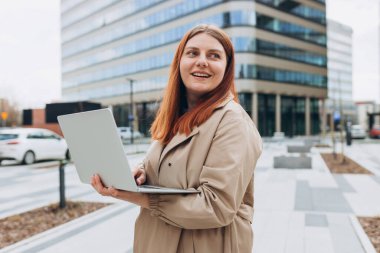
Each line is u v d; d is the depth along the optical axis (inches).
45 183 411.2
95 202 285.4
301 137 1980.8
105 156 51.8
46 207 266.4
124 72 2332.7
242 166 51.0
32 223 222.2
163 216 52.7
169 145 57.4
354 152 815.7
